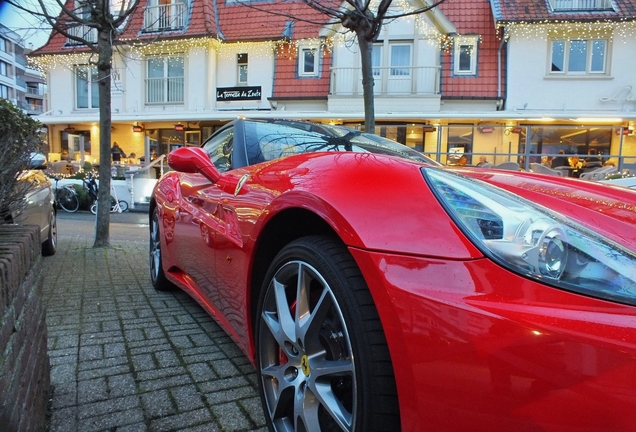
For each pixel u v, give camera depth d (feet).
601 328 2.99
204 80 51.90
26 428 4.34
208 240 7.58
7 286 3.93
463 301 3.46
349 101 47.96
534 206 4.36
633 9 44.14
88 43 19.48
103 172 20.12
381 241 4.10
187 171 7.86
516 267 3.51
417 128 47.14
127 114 52.03
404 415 3.62
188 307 11.05
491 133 46.21
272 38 50.42
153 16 53.21
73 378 7.12
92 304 11.22
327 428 4.63
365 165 5.17
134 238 25.29
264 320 5.49
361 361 3.94
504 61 47.24
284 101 50.26
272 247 5.95
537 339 3.07
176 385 6.95
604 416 2.80
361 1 17.34
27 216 13.03
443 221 4.05
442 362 3.42
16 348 4.14
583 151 45.32
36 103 279.90
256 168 7.07
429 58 47.80
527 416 3.03
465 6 49.88
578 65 45.75
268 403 5.40
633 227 4.50
